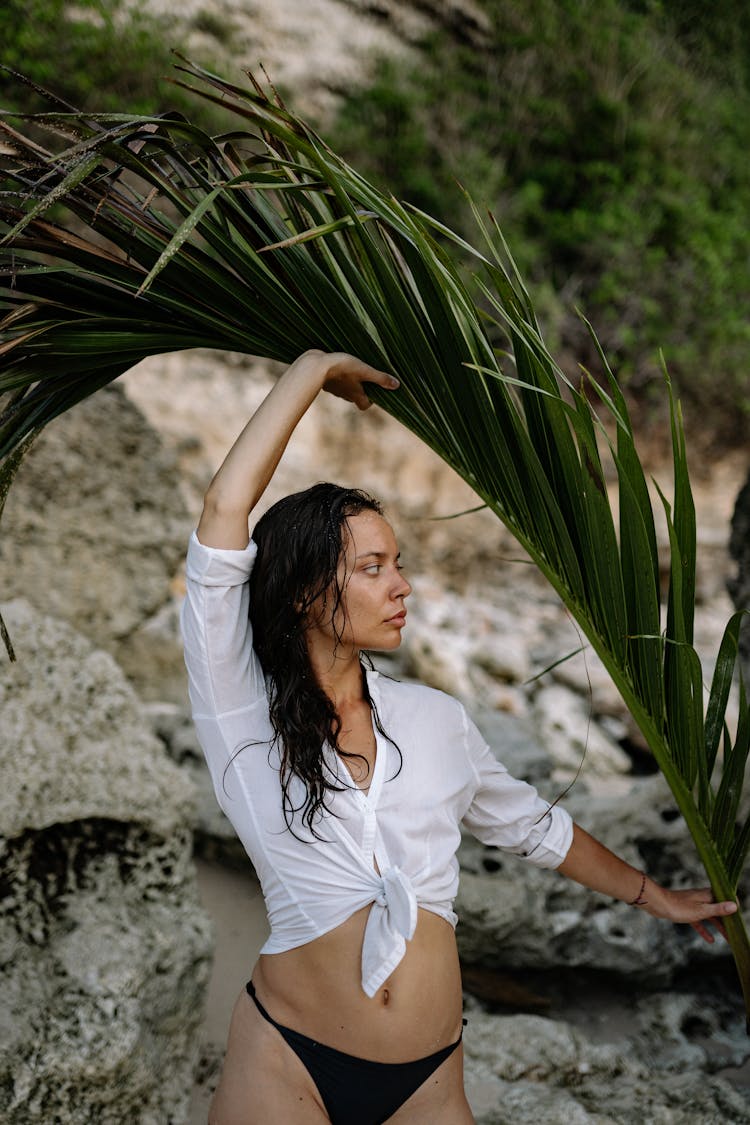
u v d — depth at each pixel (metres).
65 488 5.28
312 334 2.07
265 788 1.92
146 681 5.45
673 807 3.92
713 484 10.07
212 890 3.93
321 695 1.91
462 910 3.53
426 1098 1.87
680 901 2.29
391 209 1.83
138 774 3.15
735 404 10.28
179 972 2.91
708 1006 3.59
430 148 10.17
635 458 2.00
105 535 5.37
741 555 4.31
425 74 10.66
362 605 1.90
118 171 1.99
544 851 2.13
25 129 7.93
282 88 9.68
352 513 1.93
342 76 10.07
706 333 10.39
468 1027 3.27
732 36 12.84
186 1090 2.92
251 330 2.12
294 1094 1.86
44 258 4.47
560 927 3.55
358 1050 1.84
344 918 1.86
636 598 2.10
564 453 2.02
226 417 8.26
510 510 2.12
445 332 2.00
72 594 5.25
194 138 1.93
